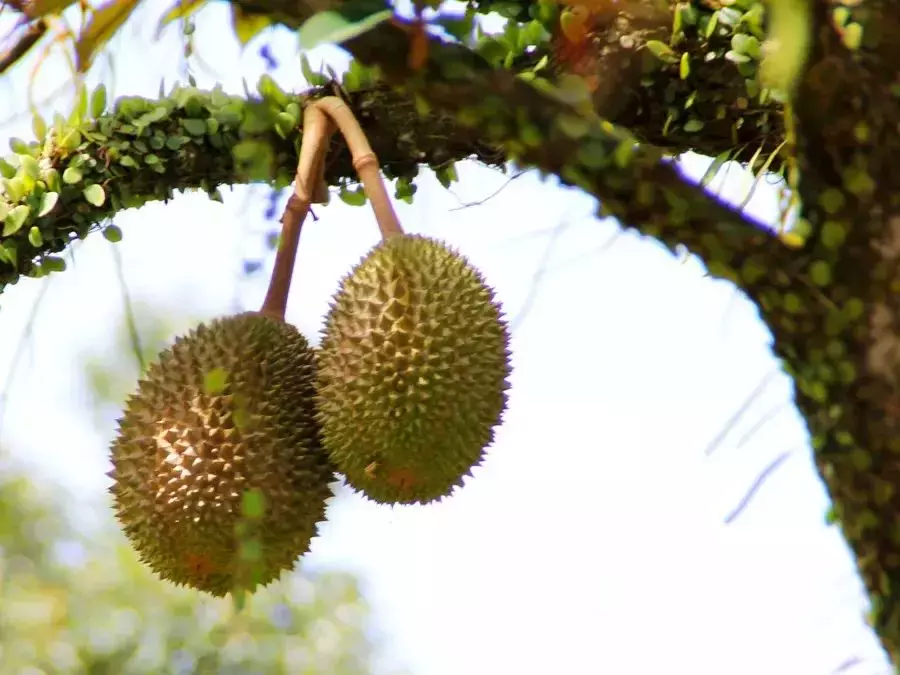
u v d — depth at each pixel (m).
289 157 1.36
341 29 0.85
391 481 1.20
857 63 0.91
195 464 1.18
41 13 1.07
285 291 1.29
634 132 1.27
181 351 1.24
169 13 1.16
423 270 1.19
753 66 1.20
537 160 0.95
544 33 1.25
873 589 0.94
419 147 1.35
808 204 0.94
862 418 0.93
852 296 0.93
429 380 1.16
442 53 0.91
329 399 1.19
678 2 1.21
